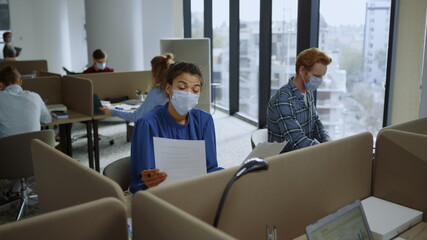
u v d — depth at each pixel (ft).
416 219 5.16
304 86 7.32
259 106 18.03
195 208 3.92
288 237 4.73
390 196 5.58
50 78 14.08
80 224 3.06
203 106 16.92
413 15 9.72
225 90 22.07
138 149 5.62
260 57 17.38
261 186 4.37
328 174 5.04
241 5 19.47
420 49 9.61
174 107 5.74
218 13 21.79
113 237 3.23
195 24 24.44
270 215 4.50
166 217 3.11
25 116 10.64
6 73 10.80
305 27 13.93
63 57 32.83
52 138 10.12
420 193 5.28
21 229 2.82
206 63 16.52
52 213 2.96
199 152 5.24
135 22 22.50
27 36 31.53
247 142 16.58
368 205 5.43
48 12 31.58
